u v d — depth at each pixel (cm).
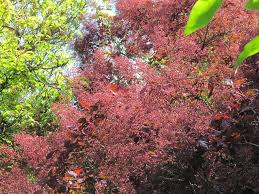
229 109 404
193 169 398
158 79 445
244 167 372
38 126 859
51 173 517
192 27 61
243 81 417
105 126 455
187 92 446
